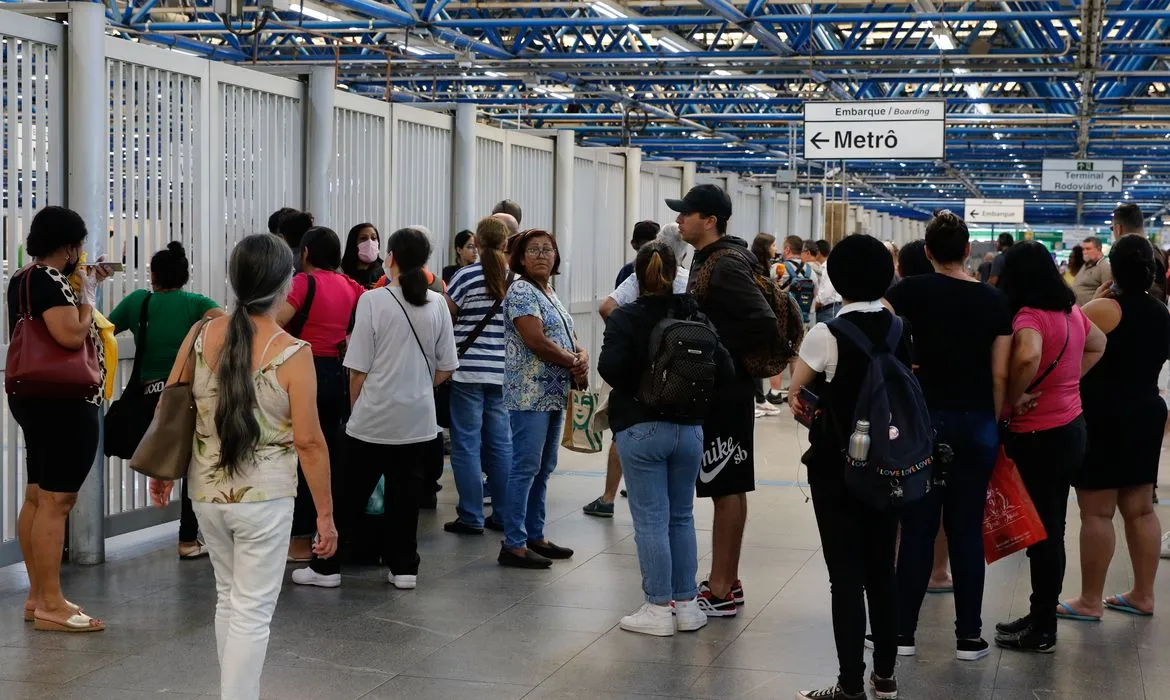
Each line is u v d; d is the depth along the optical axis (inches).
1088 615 245.4
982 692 202.4
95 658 215.0
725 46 838.5
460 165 443.5
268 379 165.0
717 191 242.8
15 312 225.8
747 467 243.0
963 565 216.2
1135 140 1263.5
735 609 248.4
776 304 241.9
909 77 809.5
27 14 271.1
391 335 255.6
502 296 309.7
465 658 217.9
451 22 673.6
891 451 184.2
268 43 780.0
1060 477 223.1
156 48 293.0
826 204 1075.3
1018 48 789.9
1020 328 218.4
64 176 273.9
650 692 201.3
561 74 826.8
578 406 279.6
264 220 339.6
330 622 238.7
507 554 283.3
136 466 166.4
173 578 268.5
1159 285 290.4
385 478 265.0
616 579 273.6
